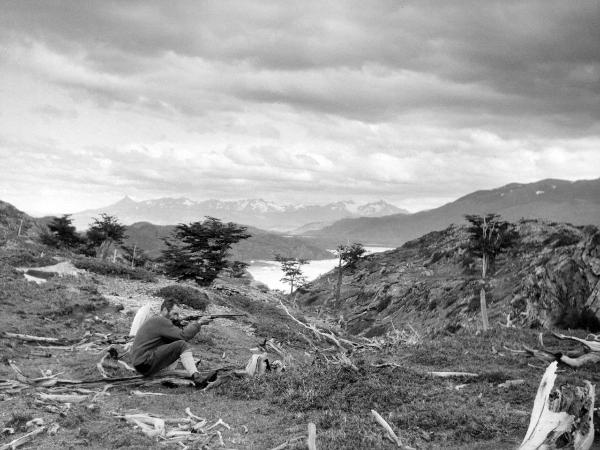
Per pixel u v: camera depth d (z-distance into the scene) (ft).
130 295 81.92
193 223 177.68
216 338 62.85
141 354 33.35
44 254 103.45
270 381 33.65
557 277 103.14
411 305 265.95
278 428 24.77
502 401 30.55
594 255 103.19
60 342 48.03
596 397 27.40
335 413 26.27
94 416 25.84
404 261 383.65
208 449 21.47
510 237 248.93
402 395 29.71
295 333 78.59
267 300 130.31
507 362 44.09
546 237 272.10
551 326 93.81
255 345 63.77
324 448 20.79
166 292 86.43
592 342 39.45
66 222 337.52
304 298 383.86
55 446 21.09
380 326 260.21
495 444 22.26
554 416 21.26
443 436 23.48
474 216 240.94
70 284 80.79
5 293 66.28
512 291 193.16
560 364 40.50
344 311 317.83
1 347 42.42
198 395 31.71
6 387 30.50
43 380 32.24
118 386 32.91
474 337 58.08
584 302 96.12
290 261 415.85
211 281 173.88
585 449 20.44
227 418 26.68
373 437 22.26
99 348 45.65
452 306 224.53
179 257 172.35
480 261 291.79
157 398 30.42
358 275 396.57
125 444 21.80
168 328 33.91
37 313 59.26
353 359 39.24
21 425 23.50
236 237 178.29
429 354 47.98
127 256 339.16
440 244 375.45
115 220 345.72
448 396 30.35
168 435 23.29
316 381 31.99
